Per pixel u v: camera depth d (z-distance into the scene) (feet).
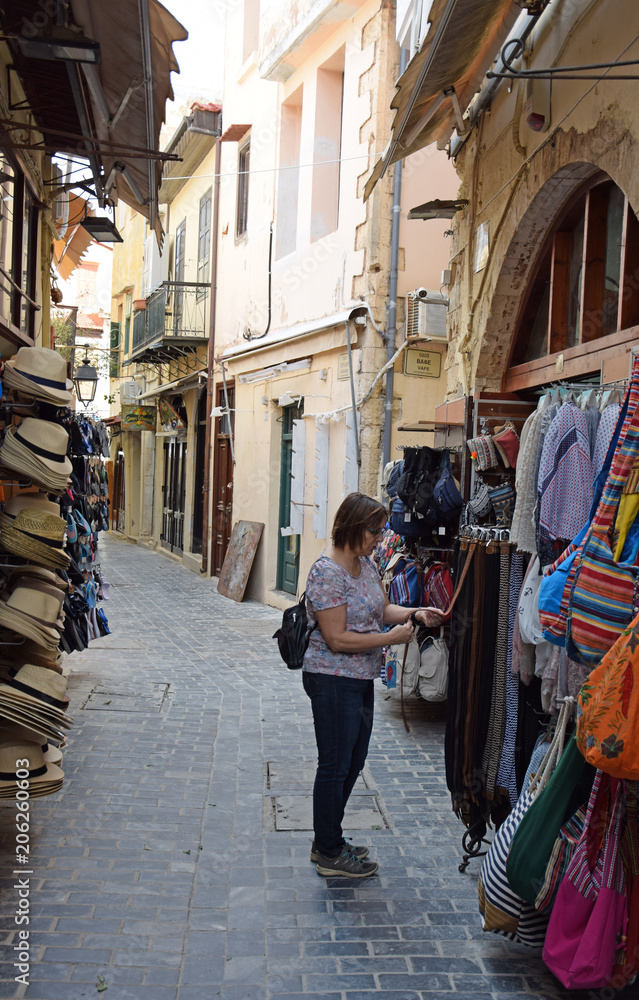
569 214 17.34
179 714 20.93
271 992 9.57
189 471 58.65
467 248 21.59
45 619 13.19
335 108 35.99
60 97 20.20
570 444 11.18
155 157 15.71
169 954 10.21
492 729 12.53
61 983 9.46
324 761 12.29
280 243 40.04
